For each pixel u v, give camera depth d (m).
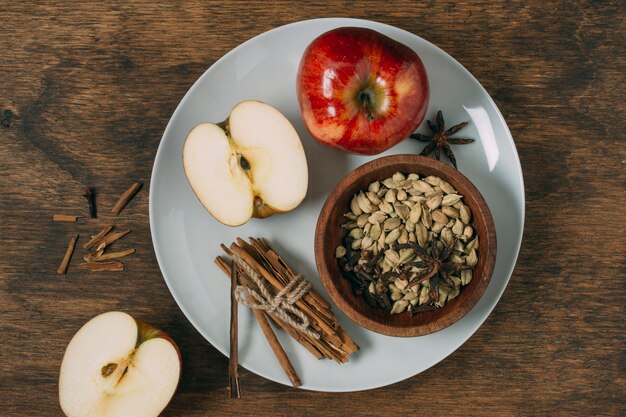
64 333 0.55
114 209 0.55
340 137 0.50
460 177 0.49
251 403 0.55
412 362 0.53
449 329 0.53
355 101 0.48
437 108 0.53
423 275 0.50
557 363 0.55
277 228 0.54
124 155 0.56
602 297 0.55
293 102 0.54
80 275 0.55
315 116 0.49
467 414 0.55
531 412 0.55
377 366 0.53
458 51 0.55
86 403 0.53
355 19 0.52
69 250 0.55
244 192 0.51
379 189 0.52
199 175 0.51
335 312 0.54
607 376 0.55
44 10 0.56
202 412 0.55
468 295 0.49
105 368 0.53
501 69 0.55
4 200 0.56
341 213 0.52
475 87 0.53
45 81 0.56
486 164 0.53
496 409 0.55
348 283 0.52
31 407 0.55
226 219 0.52
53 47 0.56
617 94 0.55
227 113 0.53
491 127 0.53
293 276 0.52
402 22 0.55
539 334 0.55
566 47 0.55
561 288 0.55
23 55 0.56
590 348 0.55
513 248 0.53
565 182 0.55
